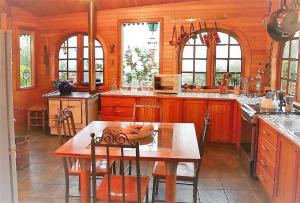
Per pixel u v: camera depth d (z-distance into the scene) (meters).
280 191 3.03
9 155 2.33
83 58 6.79
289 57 4.94
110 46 6.47
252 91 6.01
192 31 5.98
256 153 4.01
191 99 5.60
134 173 4.20
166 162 2.68
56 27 6.72
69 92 6.19
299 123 3.39
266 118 3.66
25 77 6.72
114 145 2.44
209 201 3.45
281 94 4.23
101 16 6.42
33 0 5.84
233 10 5.91
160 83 5.85
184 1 6.01
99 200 2.62
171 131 3.50
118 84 6.54
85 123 5.91
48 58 6.82
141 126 3.38
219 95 5.77
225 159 4.83
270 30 3.61
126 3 6.05
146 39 6.41
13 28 6.30
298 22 3.37
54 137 5.96
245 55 5.98
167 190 2.73
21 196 3.52
